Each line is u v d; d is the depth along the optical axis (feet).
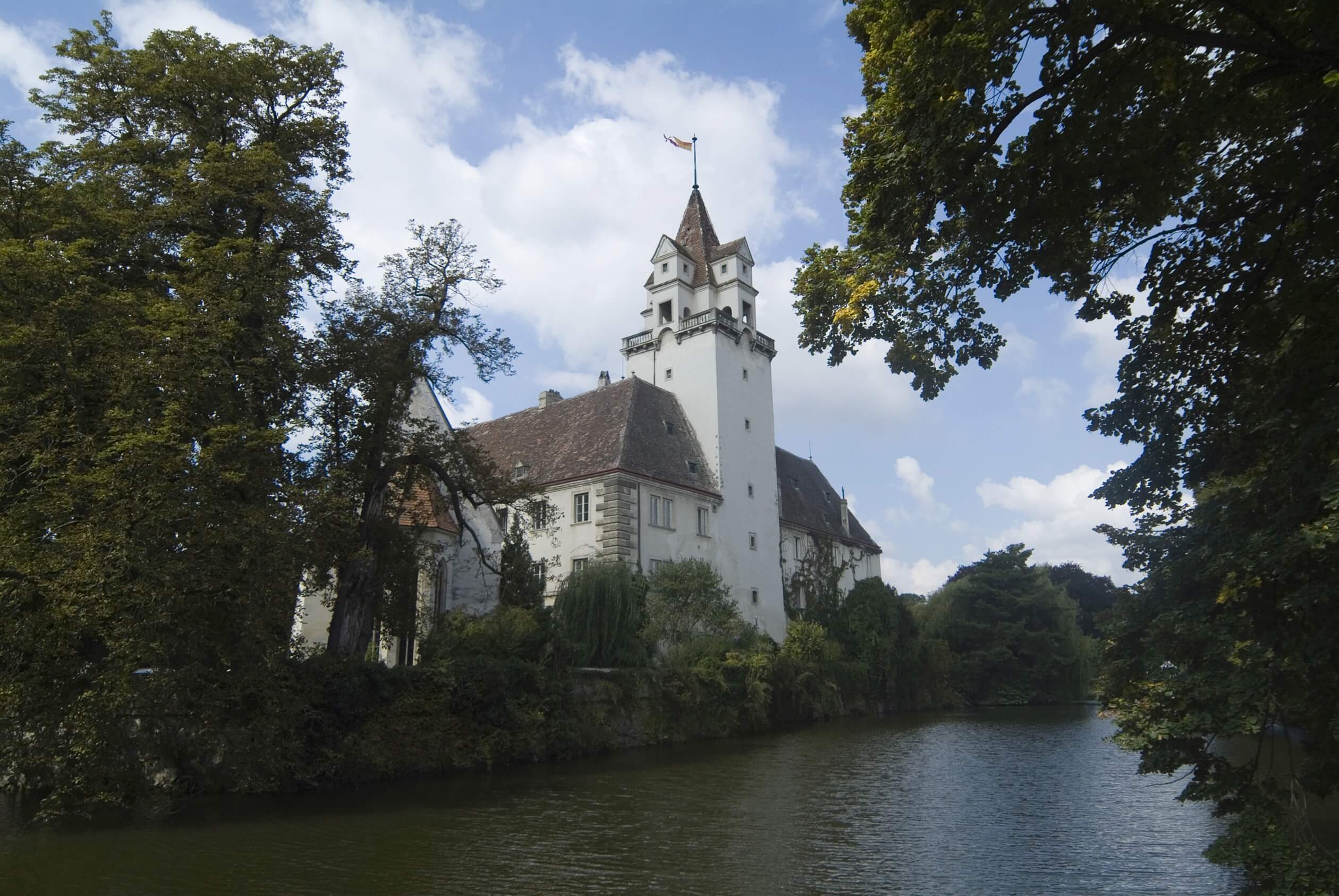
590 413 165.68
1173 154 37.91
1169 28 33.04
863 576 222.48
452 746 89.04
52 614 58.85
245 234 79.30
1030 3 32.19
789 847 54.54
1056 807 68.54
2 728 62.44
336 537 76.84
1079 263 44.14
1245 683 33.94
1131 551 40.22
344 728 80.79
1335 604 31.73
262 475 68.18
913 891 44.62
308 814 66.03
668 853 52.90
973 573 238.68
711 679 125.18
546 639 105.50
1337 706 33.78
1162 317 44.37
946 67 34.58
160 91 77.97
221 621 66.08
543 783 82.12
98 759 64.90
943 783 81.66
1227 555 33.83
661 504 152.25
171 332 62.95
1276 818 35.32
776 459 197.36
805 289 45.47
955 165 37.37
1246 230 40.63
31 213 73.26
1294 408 36.58
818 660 163.73
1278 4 33.65
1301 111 36.60
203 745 72.08
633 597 119.96
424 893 44.34
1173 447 42.37
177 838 57.57
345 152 90.43
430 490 96.58
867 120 41.29
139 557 58.44
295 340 76.84
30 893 44.39
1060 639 226.79
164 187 76.74
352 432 86.69
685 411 173.06
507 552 114.73
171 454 60.70
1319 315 38.81
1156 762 37.96
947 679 212.02
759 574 171.22
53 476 62.44
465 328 91.71
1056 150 36.96
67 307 62.95
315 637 113.39
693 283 182.80
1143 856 51.75
